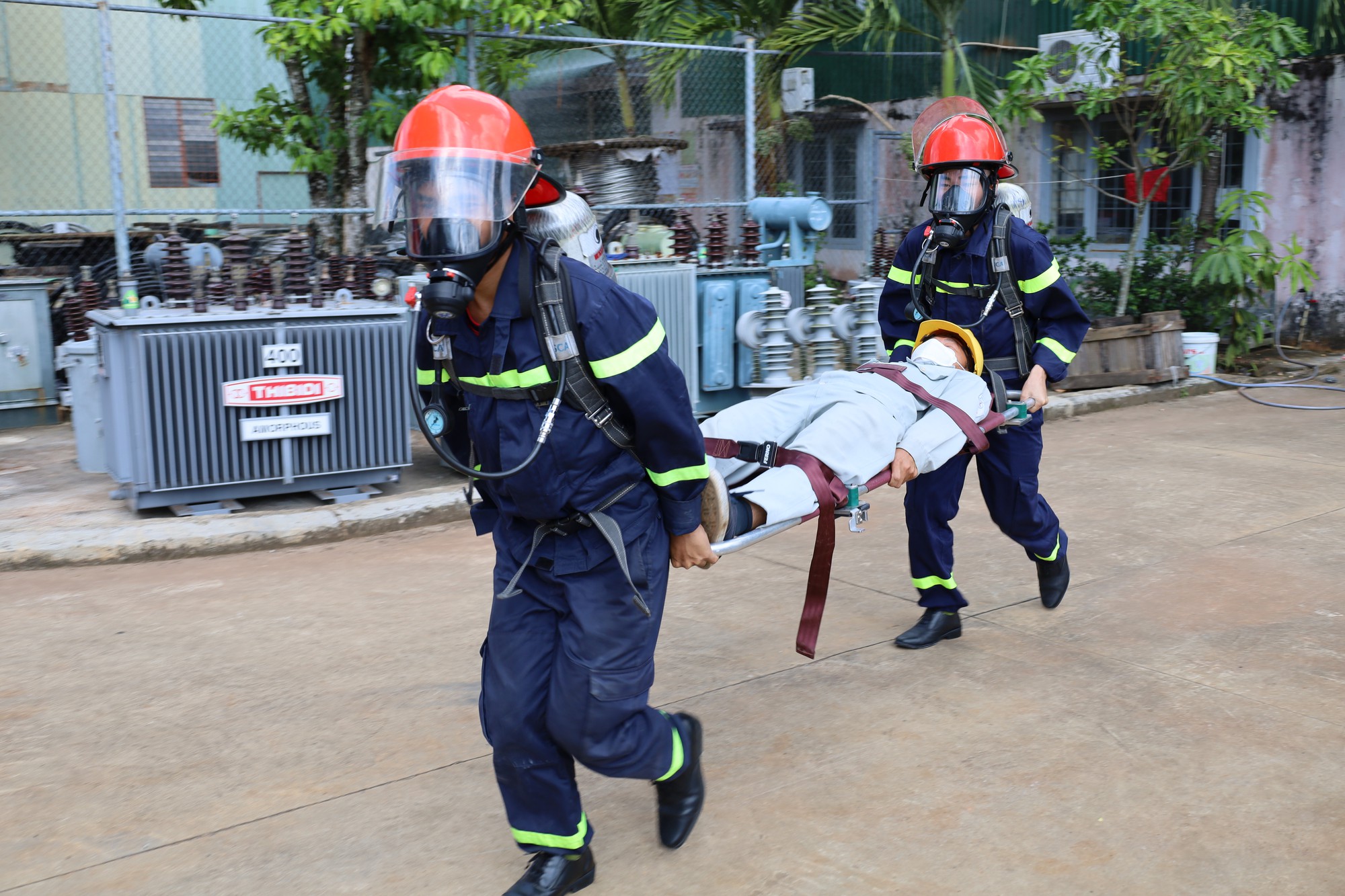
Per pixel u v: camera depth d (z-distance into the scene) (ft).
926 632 13.33
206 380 18.03
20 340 26.63
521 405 7.29
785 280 25.95
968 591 15.47
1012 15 40.22
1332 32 34.14
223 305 19.89
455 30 25.22
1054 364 12.63
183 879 8.76
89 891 8.62
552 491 7.40
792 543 18.02
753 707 11.78
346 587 15.88
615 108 44.34
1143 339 30.68
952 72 35.78
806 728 11.27
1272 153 36.24
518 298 7.14
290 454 18.84
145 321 17.51
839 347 27.27
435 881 8.72
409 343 19.52
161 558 17.21
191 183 45.21
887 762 10.53
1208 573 16.06
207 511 18.78
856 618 14.47
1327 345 36.32
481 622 14.40
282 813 9.72
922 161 12.67
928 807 9.70
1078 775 10.21
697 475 7.81
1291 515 19.01
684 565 8.43
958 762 10.51
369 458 19.53
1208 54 28.02
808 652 10.11
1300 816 9.47
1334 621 14.07
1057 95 31.32
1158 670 12.61
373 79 27.48
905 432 10.89
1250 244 33.06
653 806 9.86
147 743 11.04
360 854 9.11
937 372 11.64
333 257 23.24
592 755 7.91
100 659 13.20
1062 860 8.87
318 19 23.24
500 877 8.78
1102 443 25.30
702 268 25.27
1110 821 9.43
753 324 24.50
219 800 9.95
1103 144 33.45
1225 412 28.78
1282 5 35.19
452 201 6.90
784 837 9.29
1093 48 31.07
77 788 10.16
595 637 7.65
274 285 20.25
